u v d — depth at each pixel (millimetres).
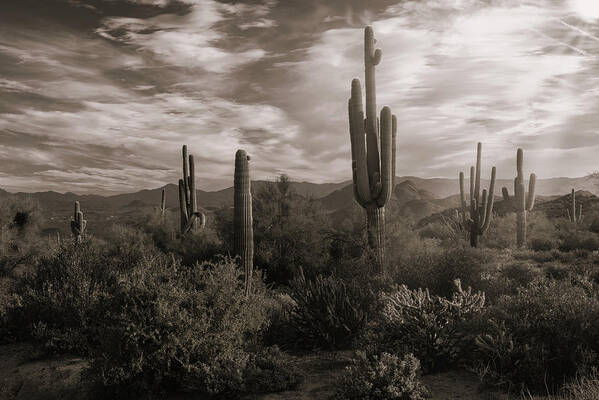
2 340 10828
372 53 15812
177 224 25094
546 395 6062
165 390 7312
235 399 6898
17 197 27781
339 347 8844
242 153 13375
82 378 7410
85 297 10328
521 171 28891
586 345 6527
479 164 25547
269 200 18469
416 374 6816
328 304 9016
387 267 14789
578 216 47625
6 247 23531
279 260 16672
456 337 7391
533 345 6543
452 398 6203
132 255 12656
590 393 5488
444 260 10930
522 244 28438
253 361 7637
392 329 7926
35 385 8469
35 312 10805
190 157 23375
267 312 9922
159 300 7508
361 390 6215
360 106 15562
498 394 6195
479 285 10438
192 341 7312
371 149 15562
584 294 7824
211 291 8031
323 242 16984
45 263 12383
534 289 7902
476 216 24953
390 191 15016
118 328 7270
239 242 13234
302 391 6945
